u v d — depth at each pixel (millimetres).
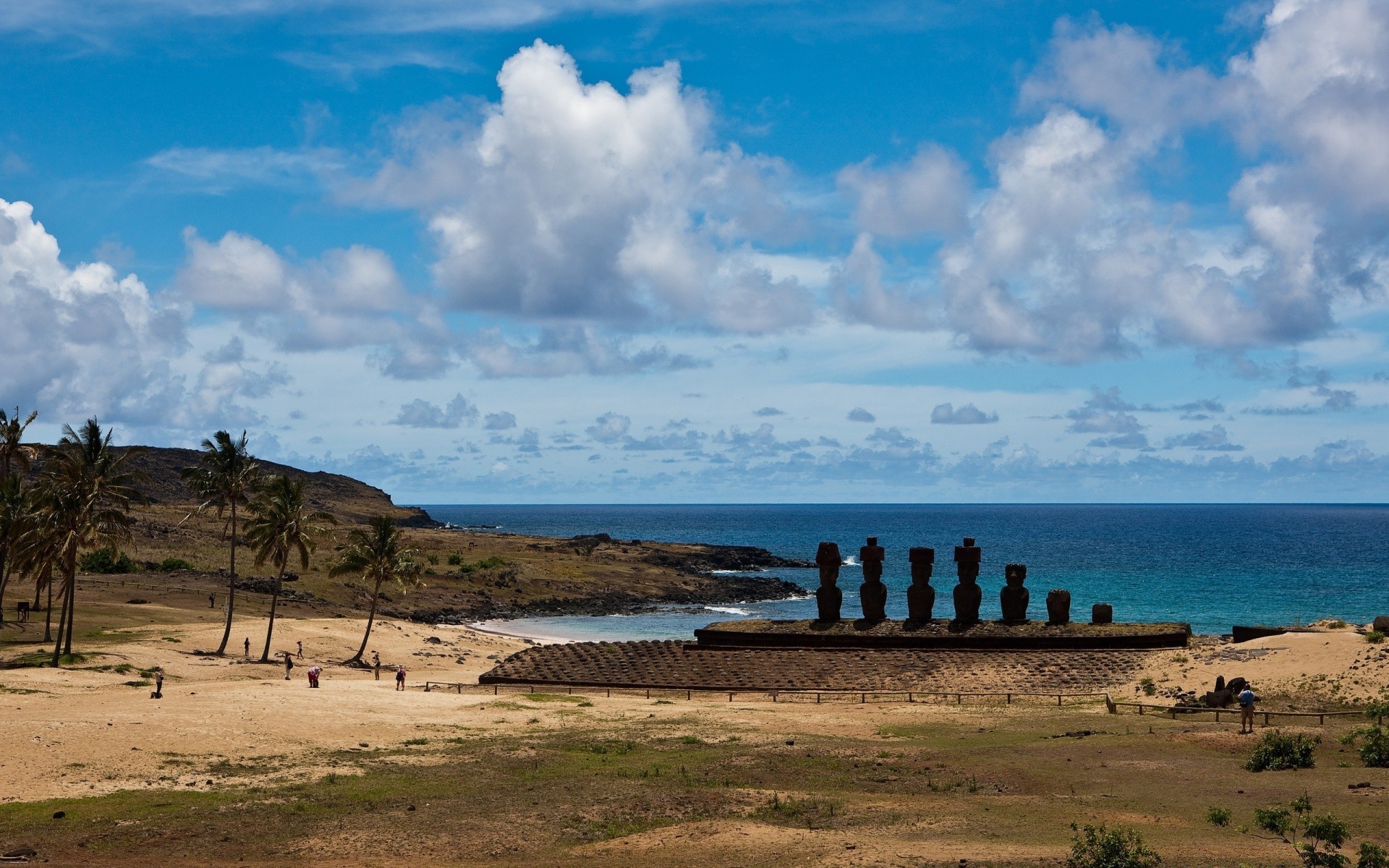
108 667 62312
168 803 33406
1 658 64125
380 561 79750
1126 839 25656
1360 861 23500
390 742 44938
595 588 149625
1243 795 33031
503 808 33562
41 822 30922
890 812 32344
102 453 68562
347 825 31469
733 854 27969
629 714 53406
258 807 33344
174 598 100438
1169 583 168625
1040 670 60969
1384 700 46594
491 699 58438
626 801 34344
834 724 49969
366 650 83062
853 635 67500
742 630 69812
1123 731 45125
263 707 50188
